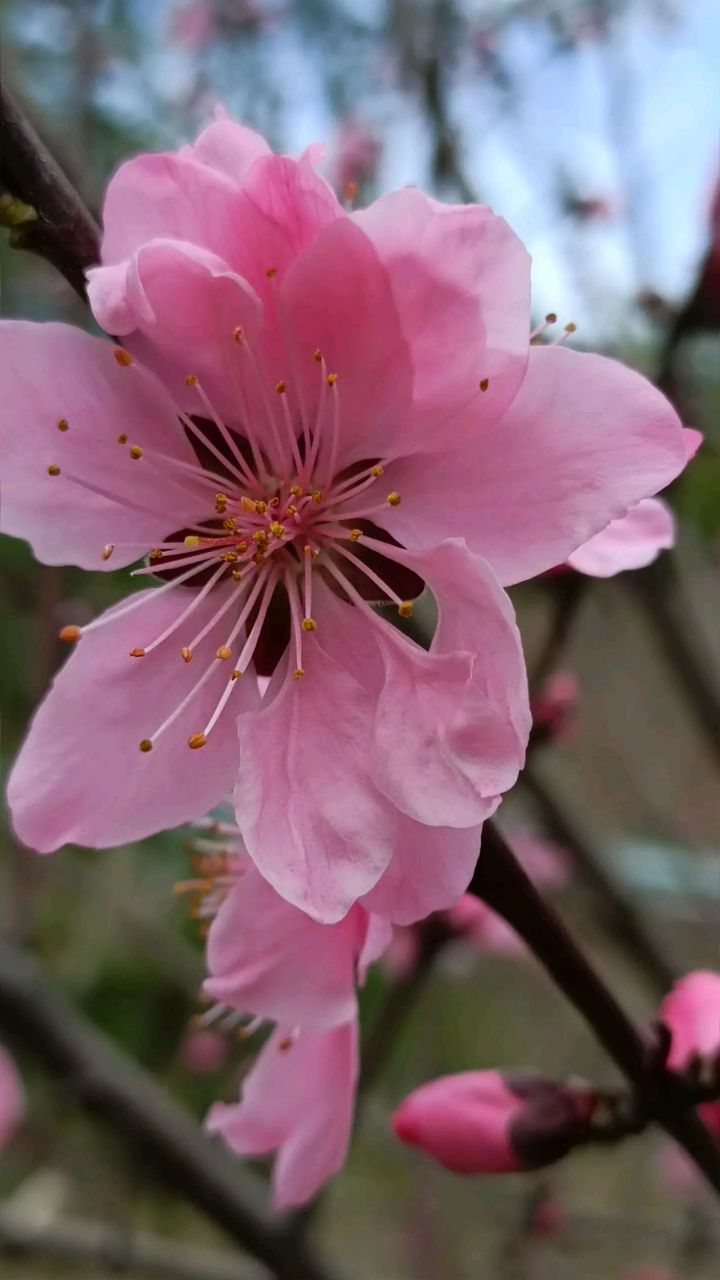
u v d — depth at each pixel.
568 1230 0.37
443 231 0.16
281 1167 0.17
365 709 0.17
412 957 0.23
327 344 0.16
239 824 0.16
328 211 0.16
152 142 0.37
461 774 0.16
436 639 0.16
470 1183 0.39
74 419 0.17
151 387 0.17
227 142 0.16
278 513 0.17
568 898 0.32
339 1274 0.23
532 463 0.16
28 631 0.31
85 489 0.17
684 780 0.45
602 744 0.44
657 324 0.24
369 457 0.17
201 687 0.17
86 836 0.17
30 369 0.16
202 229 0.16
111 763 0.17
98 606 0.31
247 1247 0.23
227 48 0.39
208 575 0.17
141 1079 0.24
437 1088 0.18
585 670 0.44
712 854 0.36
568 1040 0.47
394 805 0.16
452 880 0.16
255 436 0.17
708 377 0.26
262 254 0.16
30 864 0.27
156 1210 0.36
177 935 0.35
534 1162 0.18
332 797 0.16
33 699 0.27
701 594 0.33
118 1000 0.34
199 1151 0.23
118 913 0.36
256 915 0.16
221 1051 0.32
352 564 0.17
